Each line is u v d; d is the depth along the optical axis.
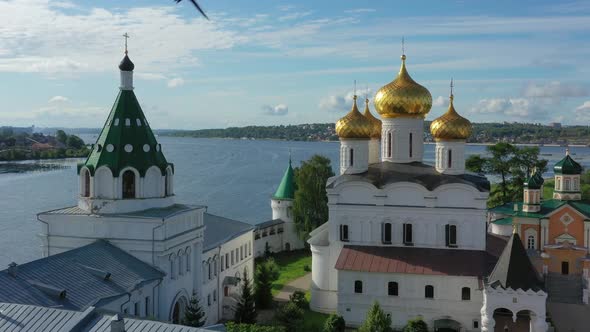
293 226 114.19
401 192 73.06
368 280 69.31
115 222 57.94
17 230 130.62
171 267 58.97
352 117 77.88
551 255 90.81
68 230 59.47
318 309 74.75
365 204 73.88
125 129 60.91
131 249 57.56
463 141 76.31
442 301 67.62
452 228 72.25
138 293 52.56
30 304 42.25
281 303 77.25
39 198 183.00
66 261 50.72
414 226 72.88
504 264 61.47
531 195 97.94
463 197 71.50
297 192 112.19
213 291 69.50
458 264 68.75
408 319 68.44
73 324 35.97
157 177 61.84
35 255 107.94
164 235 57.19
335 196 74.75
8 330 36.16
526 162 133.75
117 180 59.25
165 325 36.25
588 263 81.19
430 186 73.12
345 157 78.94
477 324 66.81
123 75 62.06
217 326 38.38
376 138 94.06
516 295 60.00
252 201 194.00
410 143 80.56
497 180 169.38
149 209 60.72
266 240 109.06
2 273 44.88
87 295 46.94
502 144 135.25
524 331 63.69
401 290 68.56
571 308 67.88
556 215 94.69
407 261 69.88
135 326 36.31
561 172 99.75
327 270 74.69
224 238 73.31
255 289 75.12
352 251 72.50
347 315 69.94
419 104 78.81
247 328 56.84
